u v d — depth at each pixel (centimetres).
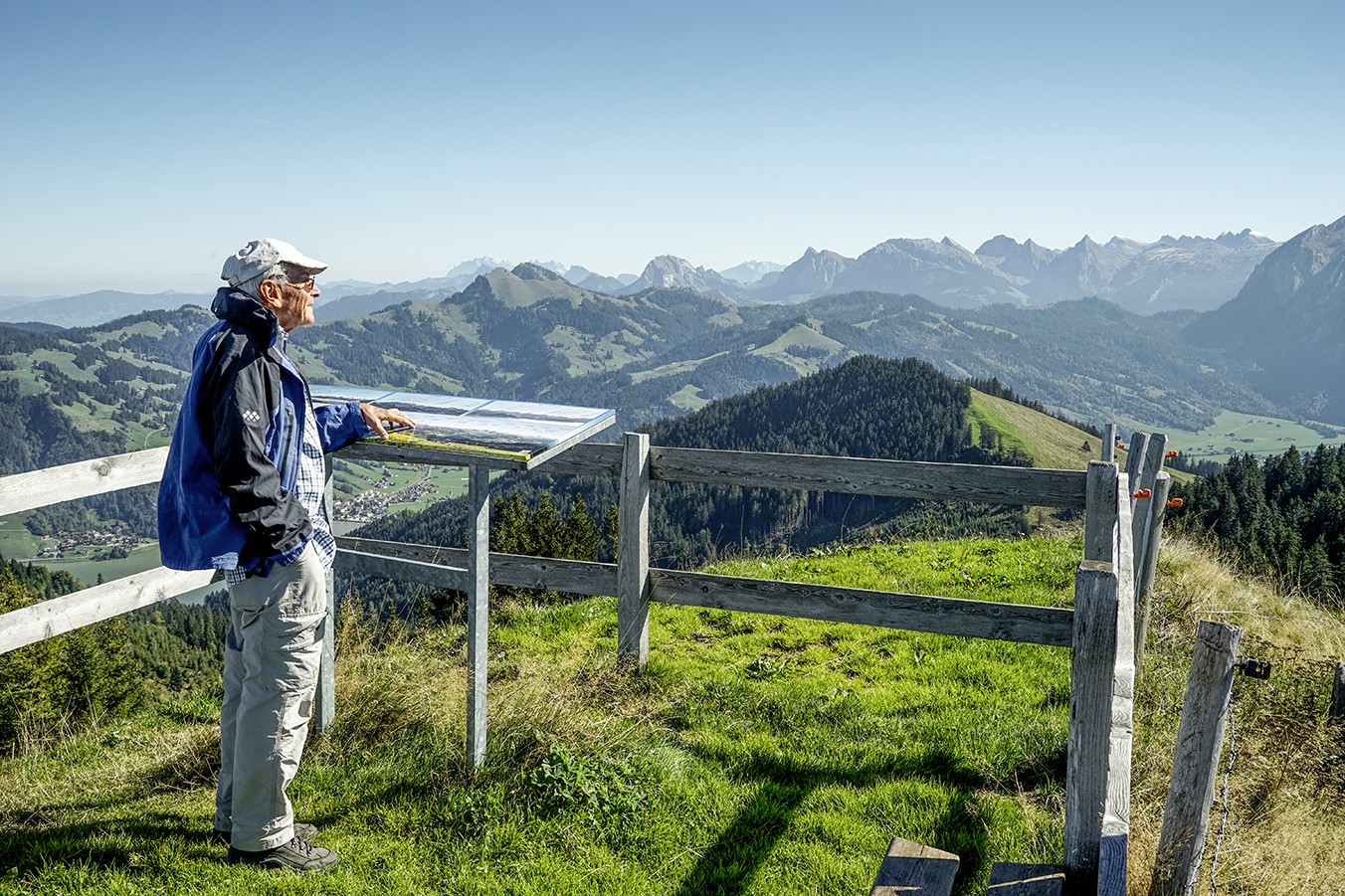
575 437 427
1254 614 905
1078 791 298
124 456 466
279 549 334
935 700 598
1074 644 295
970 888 367
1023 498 571
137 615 6316
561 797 412
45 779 473
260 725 359
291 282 351
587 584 632
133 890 348
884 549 1177
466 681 520
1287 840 377
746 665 669
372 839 394
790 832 409
